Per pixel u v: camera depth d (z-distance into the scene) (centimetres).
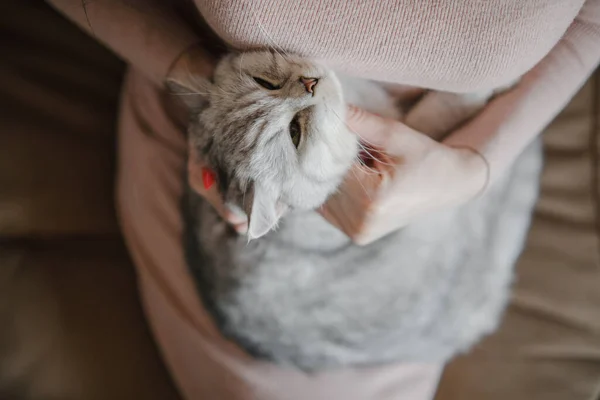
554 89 48
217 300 61
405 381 63
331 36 39
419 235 58
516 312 67
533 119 49
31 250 70
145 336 70
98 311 69
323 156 46
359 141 48
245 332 61
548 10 39
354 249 57
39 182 70
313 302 59
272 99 44
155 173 65
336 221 50
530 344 66
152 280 66
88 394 66
